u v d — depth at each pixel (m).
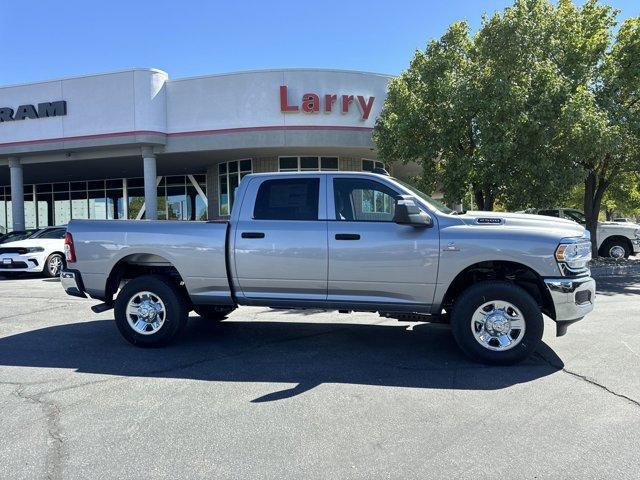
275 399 4.51
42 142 19.69
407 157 14.57
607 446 3.56
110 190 26.98
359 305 5.70
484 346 5.38
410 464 3.34
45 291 11.63
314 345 6.33
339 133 18.33
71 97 19.31
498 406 4.30
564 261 5.25
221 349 6.17
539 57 12.87
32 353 6.05
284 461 3.39
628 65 14.52
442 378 5.04
